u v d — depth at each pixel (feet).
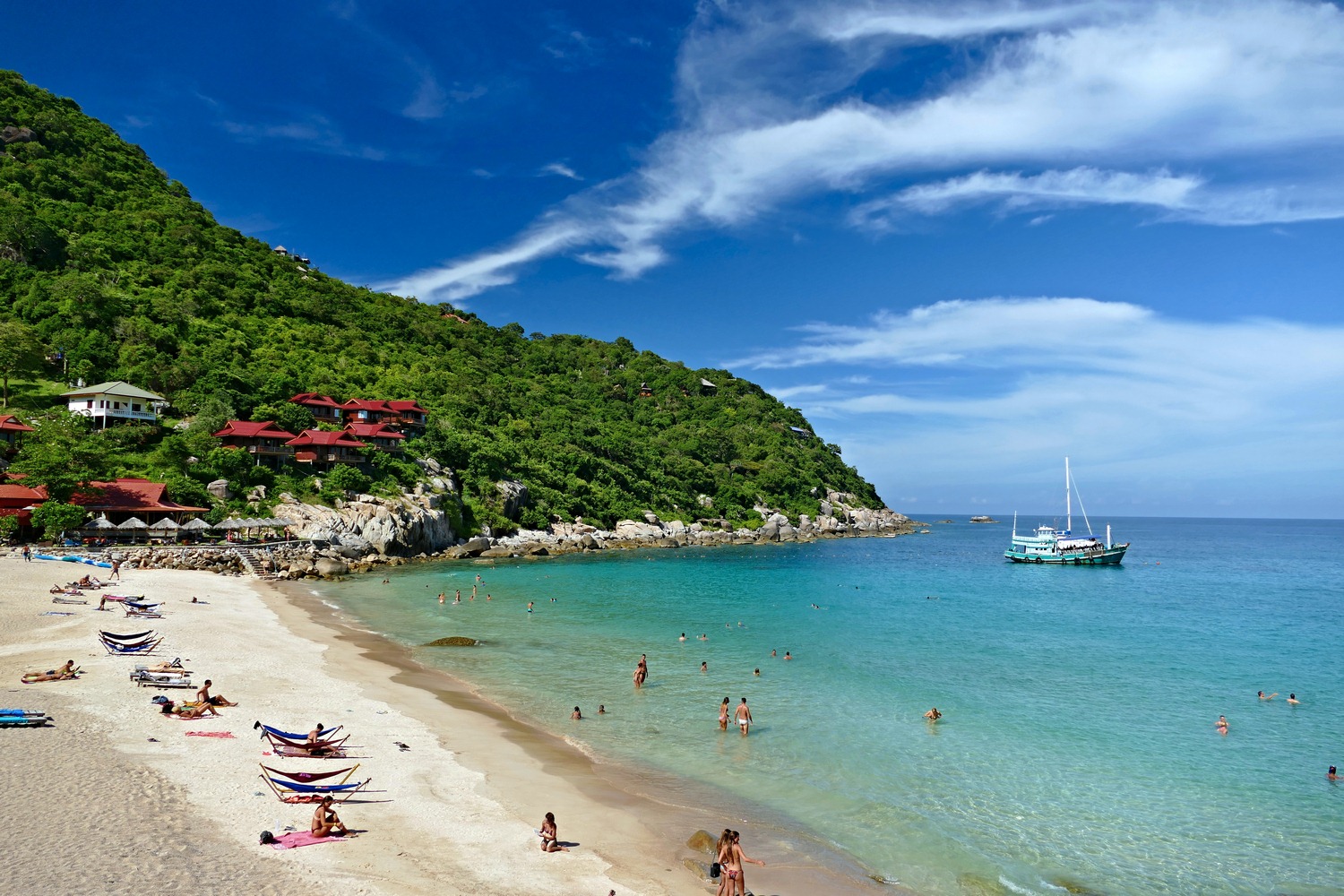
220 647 131.54
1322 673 150.82
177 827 59.67
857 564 396.78
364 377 464.24
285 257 618.03
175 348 370.12
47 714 84.99
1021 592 292.61
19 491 238.68
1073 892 63.98
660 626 191.52
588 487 477.36
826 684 135.54
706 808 77.92
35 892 47.60
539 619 197.06
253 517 287.07
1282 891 65.41
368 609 202.49
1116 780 90.99
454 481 393.70
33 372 329.72
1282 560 515.91
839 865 66.80
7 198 418.31
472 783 78.69
